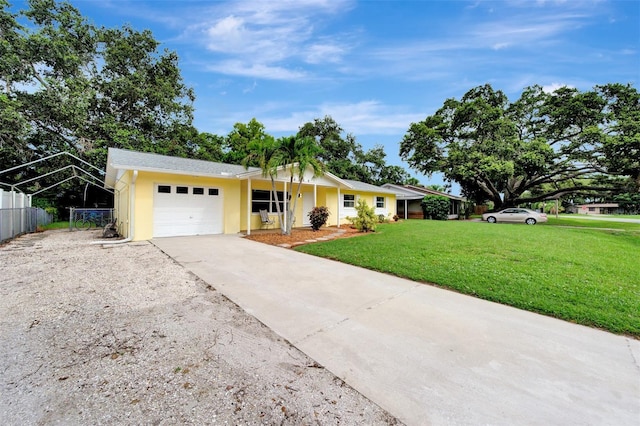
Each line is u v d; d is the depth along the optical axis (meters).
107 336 2.94
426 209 23.75
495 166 20.06
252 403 1.98
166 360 2.50
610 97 20.52
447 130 25.33
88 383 2.18
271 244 8.73
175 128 23.61
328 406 1.97
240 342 2.84
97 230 14.20
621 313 3.57
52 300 3.93
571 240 9.45
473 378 2.29
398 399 2.04
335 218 16.97
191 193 10.46
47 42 17.36
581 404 2.00
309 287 4.61
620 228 16.20
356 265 6.07
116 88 20.20
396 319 3.43
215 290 4.38
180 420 1.81
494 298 4.12
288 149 10.20
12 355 2.55
